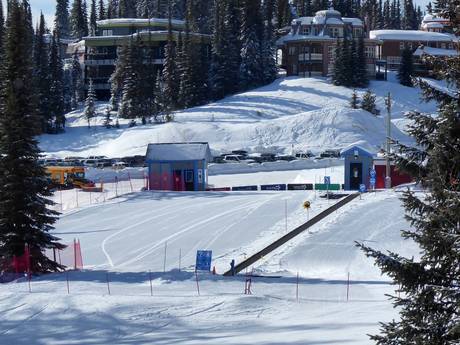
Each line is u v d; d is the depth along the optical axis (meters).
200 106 180.12
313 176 107.50
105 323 34.53
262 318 35.41
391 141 19.14
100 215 79.31
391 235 60.41
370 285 44.38
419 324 18.08
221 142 144.25
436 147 17.67
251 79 194.25
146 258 57.19
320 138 142.12
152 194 92.75
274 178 111.56
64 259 58.19
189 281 45.22
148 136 150.50
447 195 17.28
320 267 51.56
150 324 34.31
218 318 35.47
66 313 36.34
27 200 53.34
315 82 190.50
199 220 73.44
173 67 186.00
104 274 49.19
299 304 38.69
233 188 99.69
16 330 33.50
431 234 17.81
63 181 108.38
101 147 157.38
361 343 26.62
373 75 199.00
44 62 174.38
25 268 52.00
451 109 17.56
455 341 17.39
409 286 18.08
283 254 55.25
